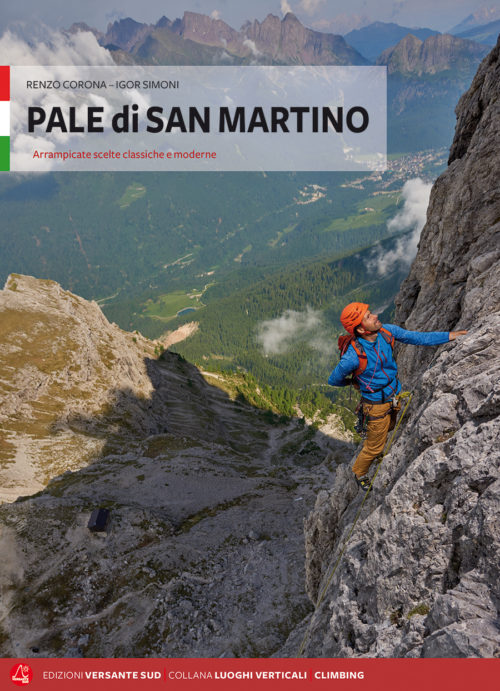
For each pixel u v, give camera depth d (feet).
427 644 14.92
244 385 644.27
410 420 25.86
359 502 38.65
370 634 19.48
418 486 19.93
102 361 315.17
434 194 64.49
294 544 86.17
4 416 221.25
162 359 572.92
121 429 256.32
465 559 16.60
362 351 20.51
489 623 13.79
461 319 32.01
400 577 19.02
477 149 49.47
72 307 343.26
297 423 569.23
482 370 21.08
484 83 60.03
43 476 186.91
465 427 19.31
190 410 429.79
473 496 17.08
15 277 335.67
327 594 29.71
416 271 69.36
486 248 43.98
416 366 47.03
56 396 249.55
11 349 262.67
